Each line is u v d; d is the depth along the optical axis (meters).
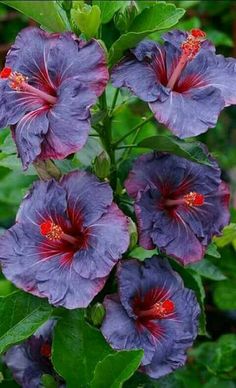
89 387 1.16
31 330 1.13
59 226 1.13
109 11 1.20
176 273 1.18
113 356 1.09
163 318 1.16
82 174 1.13
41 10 1.12
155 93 1.10
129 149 1.23
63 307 1.14
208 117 1.09
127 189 1.16
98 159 1.14
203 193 1.18
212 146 1.97
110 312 1.13
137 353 1.09
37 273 1.11
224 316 1.65
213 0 1.93
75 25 1.14
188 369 1.49
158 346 1.14
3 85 1.12
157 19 1.15
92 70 1.08
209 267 1.37
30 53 1.13
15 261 1.12
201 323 1.27
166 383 1.26
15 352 1.27
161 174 1.17
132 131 1.20
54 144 1.07
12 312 1.14
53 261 1.12
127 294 1.14
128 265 1.15
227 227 1.30
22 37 1.14
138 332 1.14
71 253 1.13
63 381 1.23
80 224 1.12
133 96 1.23
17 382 1.26
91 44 1.09
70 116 1.07
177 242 1.15
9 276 1.12
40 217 1.14
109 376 1.11
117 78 1.12
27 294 1.15
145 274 1.15
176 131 1.08
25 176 1.53
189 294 1.18
